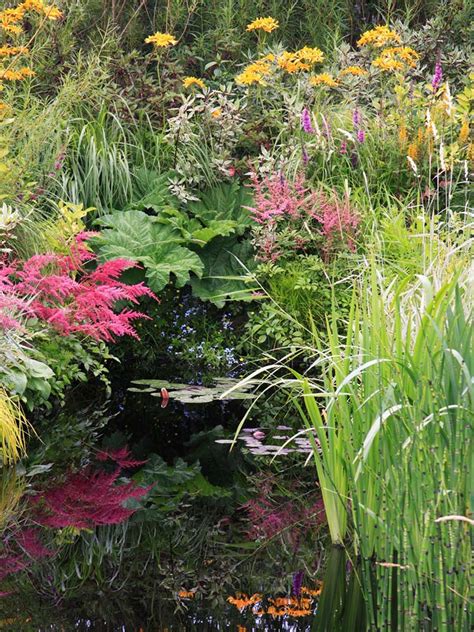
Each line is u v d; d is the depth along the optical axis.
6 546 4.09
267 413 6.31
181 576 3.79
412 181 7.82
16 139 7.68
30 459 5.30
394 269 6.60
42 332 6.16
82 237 6.52
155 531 4.30
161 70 9.56
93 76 8.23
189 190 8.20
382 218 7.52
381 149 7.99
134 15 9.27
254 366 7.26
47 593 3.60
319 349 4.28
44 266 6.42
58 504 4.63
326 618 3.33
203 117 8.32
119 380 6.90
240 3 9.69
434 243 6.16
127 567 3.88
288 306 7.23
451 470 3.26
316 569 3.81
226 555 4.01
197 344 7.48
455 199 7.75
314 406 3.94
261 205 7.44
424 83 8.75
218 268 7.91
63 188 7.62
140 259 7.49
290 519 4.48
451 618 3.21
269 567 3.87
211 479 5.09
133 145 8.38
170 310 7.78
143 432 5.86
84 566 3.87
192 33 9.75
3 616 3.37
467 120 7.64
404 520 3.38
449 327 3.39
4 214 6.25
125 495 4.79
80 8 8.89
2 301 5.52
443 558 3.21
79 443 5.59
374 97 8.70
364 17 10.26
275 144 8.29
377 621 3.27
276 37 9.90
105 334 6.33
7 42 8.81
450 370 3.28
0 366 5.49
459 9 9.70
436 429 3.31
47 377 5.75
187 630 3.25
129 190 8.19
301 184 7.47
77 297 6.27
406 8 9.86
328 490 4.02
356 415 3.71
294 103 8.43
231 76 9.27
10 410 5.33
